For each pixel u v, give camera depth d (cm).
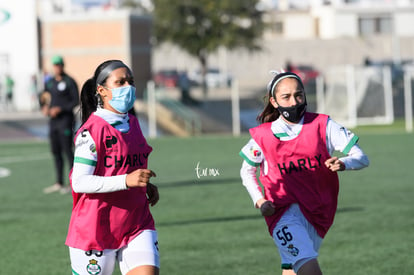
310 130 1480
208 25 13700
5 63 10056
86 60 10450
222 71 19000
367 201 3241
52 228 2767
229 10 13538
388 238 2469
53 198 3516
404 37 19675
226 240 2477
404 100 10025
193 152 5588
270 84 1500
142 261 1317
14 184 4047
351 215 2908
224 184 3847
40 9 11138
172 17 13500
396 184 3741
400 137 6438
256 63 19150
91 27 10406
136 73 10544
